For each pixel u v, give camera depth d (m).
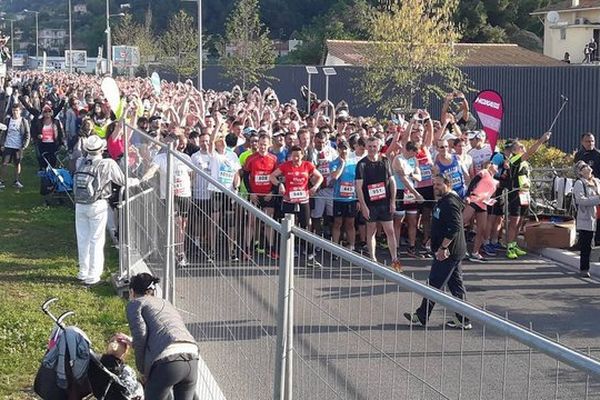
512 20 90.12
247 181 17.84
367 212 17.14
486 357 4.38
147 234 12.45
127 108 20.75
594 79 34.38
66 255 16.88
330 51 64.00
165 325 7.74
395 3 47.50
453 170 18.34
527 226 19.45
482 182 17.95
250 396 7.20
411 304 4.99
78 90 36.78
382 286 5.12
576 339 12.67
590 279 16.91
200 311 9.07
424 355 4.55
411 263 18.20
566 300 15.12
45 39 196.88
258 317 7.02
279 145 18.64
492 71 40.16
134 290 8.29
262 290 6.91
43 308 8.59
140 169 13.53
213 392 8.29
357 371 5.08
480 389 4.12
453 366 4.42
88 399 8.90
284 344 6.11
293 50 99.62
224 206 8.18
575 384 4.39
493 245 19.22
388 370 4.75
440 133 19.23
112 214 18.12
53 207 22.66
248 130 21.14
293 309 6.07
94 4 167.50
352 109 49.53
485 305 14.67
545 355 3.68
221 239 8.26
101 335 11.77
